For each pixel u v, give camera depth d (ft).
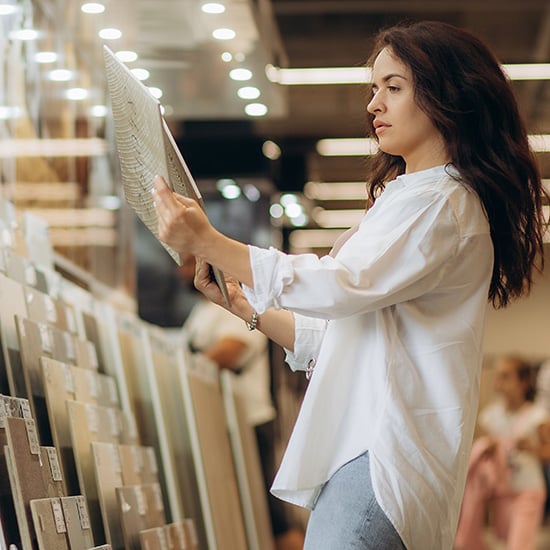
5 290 13.52
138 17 23.16
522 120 11.10
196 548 19.47
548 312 74.38
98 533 13.99
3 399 11.60
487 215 10.77
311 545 10.40
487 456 35.53
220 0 22.40
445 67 10.71
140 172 10.81
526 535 34.88
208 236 9.90
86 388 15.83
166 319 42.04
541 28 37.96
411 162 10.91
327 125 47.60
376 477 10.05
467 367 10.41
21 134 17.99
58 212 20.48
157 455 20.68
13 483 11.12
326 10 37.60
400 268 10.08
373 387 10.30
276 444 39.29
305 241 64.49
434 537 10.23
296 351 11.50
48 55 19.93
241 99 31.78
